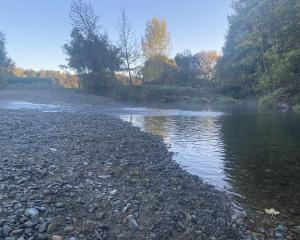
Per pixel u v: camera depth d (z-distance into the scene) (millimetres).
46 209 5816
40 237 4812
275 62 35562
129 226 5500
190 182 8500
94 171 8672
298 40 30438
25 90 54031
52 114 24406
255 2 46094
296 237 5629
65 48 56594
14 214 5480
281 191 7977
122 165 9664
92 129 16844
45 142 12344
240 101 49188
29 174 7852
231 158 11383
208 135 16719
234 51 59906
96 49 55156
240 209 6812
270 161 10859
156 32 68000
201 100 50625
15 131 14609
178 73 68375
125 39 57938
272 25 35031
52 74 101812
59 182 7379
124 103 46781
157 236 5254
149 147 13102
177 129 19312
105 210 6051
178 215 6102
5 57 63312
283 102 34188
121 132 16484
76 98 46000
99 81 55688
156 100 52250
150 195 7102
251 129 18547
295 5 29453
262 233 5746
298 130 17656
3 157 9477
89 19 56531
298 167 10078
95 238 4980
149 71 65125
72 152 10844
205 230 5656
